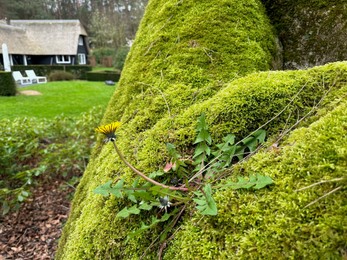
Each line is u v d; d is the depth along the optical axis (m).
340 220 0.63
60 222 2.99
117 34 29.89
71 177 3.74
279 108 1.07
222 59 1.51
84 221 1.18
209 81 1.42
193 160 1.04
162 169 1.03
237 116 1.08
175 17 1.74
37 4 31.78
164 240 0.89
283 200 0.72
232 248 0.72
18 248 2.62
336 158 0.73
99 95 12.77
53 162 3.42
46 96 12.20
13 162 3.47
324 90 1.06
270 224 0.70
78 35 26.20
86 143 3.80
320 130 0.82
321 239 0.63
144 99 1.46
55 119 4.61
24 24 25.25
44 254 2.55
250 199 0.77
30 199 3.28
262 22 1.79
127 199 1.04
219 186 0.84
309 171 0.74
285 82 1.12
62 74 20.12
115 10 31.45
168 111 1.31
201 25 1.64
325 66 1.13
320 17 1.76
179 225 0.88
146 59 1.66
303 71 1.17
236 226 0.74
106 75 21.09
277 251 0.66
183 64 1.51
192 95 1.36
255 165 0.86
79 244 1.10
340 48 1.68
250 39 1.62
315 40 1.77
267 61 1.64
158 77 1.52
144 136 1.23
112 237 1.01
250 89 1.12
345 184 0.68
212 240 0.76
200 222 0.81
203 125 1.05
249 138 1.01
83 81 19.69
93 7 32.75
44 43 24.91
